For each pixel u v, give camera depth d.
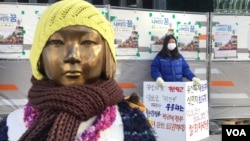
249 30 7.90
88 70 0.98
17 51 6.74
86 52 0.98
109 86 1.04
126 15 7.24
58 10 0.99
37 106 1.02
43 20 1.01
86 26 0.99
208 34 7.83
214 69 7.88
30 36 6.77
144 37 7.40
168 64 7.20
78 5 1.01
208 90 7.85
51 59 0.97
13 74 6.76
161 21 7.50
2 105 6.75
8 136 1.13
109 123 1.04
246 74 7.97
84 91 0.97
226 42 7.87
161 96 6.19
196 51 7.78
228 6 9.06
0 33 6.65
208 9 9.25
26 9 6.71
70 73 0.96
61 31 0.97
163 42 7.42
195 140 6.21
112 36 1.08
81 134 1.01
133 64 7.36
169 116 6.10
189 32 7.72
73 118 0.97
